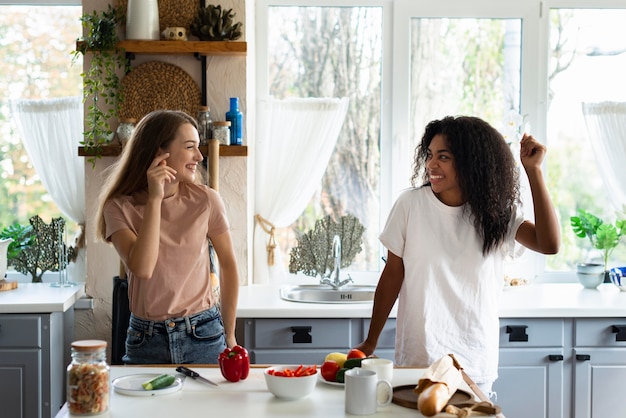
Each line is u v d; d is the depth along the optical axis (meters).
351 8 4.08
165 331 2.49
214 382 2.16
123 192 2.55
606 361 3.30
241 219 3.72
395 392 2.04
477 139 2.47
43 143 3.91
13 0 3.95
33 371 3.29
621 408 3.31
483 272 2.51
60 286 3.73
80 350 1.88
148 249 2.37
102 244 3.65
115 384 2.10
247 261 3.76
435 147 2.50
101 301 3.66
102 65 3.60
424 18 4.08
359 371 1.97
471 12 4.06
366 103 4.09
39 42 3.97
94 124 3.55
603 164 4.07
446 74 4.10
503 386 3.28
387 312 2.64
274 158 3.98
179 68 3.63
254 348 3.26
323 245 3.91
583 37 4.12
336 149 4.09
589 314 3.26
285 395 1.99
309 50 4.07
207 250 2.60
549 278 4.11
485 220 2.47
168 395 2.04
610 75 4.12
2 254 3.73
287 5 4.05
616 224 3.91
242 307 3.22
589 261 4.02
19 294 3.50
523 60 4.08
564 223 4.14
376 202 4.11
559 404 3.29
